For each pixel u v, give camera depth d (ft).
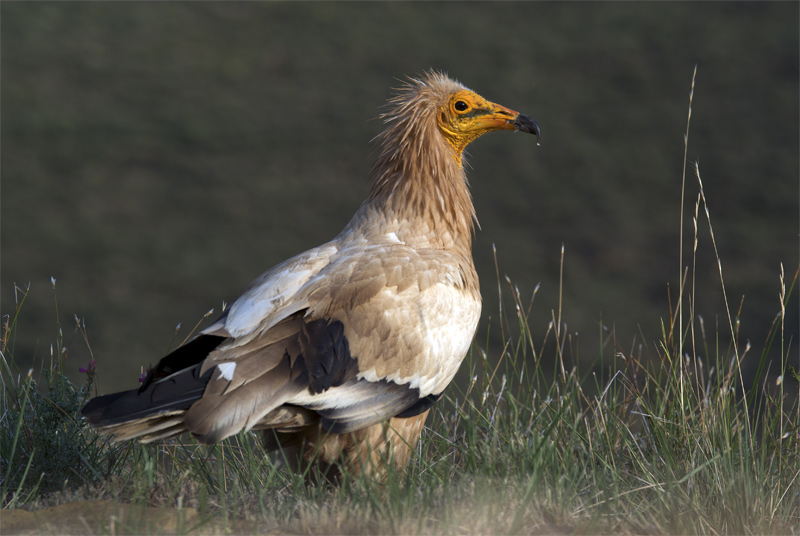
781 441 17.75
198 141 85.97
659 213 75.00
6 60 96.07
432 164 18.84
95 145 83.87
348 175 82.33
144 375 16.63
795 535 15.16
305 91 95.96
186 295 63.46
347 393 15.40
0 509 14.58
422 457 17.90
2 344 19.62
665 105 91.50
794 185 77.30
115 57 99.66
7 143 82.48
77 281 64.13
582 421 19.08
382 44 104.88
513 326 57.88
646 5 111.24
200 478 17.56
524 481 15.46
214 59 100.89
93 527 13.75
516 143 86.43
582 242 71.41
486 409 19.52
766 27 103.40
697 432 17.92
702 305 62.23
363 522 13.97
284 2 113.39
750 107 89.81
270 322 15.29
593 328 58.08
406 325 16.10
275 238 72.33
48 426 17.84
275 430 15.90
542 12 111.34
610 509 15.24
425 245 18.35
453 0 115.44
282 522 14.43
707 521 15.15
